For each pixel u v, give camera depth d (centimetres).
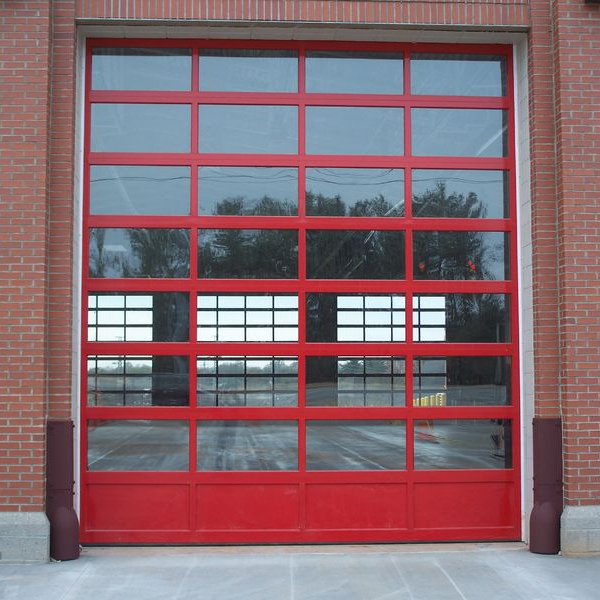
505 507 701
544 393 671
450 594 554
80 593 553
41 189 643
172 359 693
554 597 546
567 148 670
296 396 695
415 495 695
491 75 733
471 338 710
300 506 686
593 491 652
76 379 676
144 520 680
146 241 699
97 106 707
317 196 713
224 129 714
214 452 688
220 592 558
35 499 627
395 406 699
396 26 691
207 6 677
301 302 701
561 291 668
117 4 673
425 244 716
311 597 548
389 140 723
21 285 637
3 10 654
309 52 725
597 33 680
